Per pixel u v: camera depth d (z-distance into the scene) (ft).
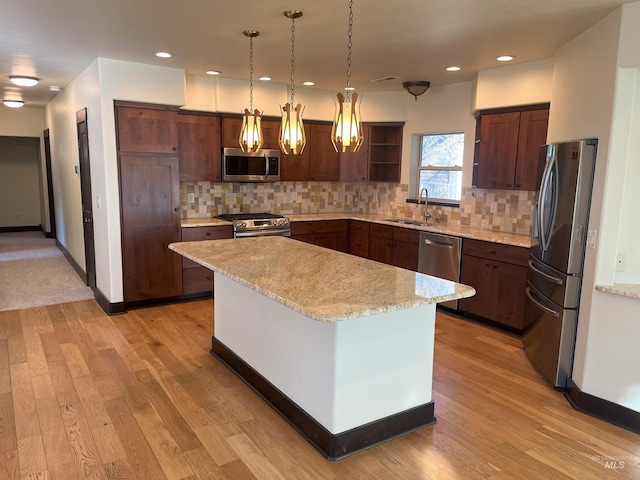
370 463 8.21
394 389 8.93
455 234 16.07
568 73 11.73
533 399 10.59
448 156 19.34
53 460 8.09
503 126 15.34
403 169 20.81
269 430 9.18
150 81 15.35
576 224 10.36
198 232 17.22
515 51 12.95
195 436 8.91
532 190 14.70
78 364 11.96
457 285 8.61
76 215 20.48
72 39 12.28
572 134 11.35
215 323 12.76
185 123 17.43
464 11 9.76
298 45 12.67
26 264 23.13
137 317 15.62
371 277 9.18
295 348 9.20
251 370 10.85
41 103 26.25
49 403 10.00
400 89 19.76
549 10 9.58
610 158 9.52
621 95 9.34
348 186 23.22
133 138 15.40
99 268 16.71
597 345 9.86
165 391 10.66
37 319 15.29
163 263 16.63
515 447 8.73
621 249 9.91
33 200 33.47
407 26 10.83
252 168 18.95
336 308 7.04
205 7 9.71
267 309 10.10
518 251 14.06
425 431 9.23
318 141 20.75
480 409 10.10
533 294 12.60
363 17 10.23
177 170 16.39
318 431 8.58
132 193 15.65
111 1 9.39
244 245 12.62
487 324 15.52
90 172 16.80
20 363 11.95
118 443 8.62
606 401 9.77
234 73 16.67
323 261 10.69
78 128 18.20
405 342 8.93
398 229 18.44
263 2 9.37
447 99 18.58
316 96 20.17
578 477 7.87
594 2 9.07
